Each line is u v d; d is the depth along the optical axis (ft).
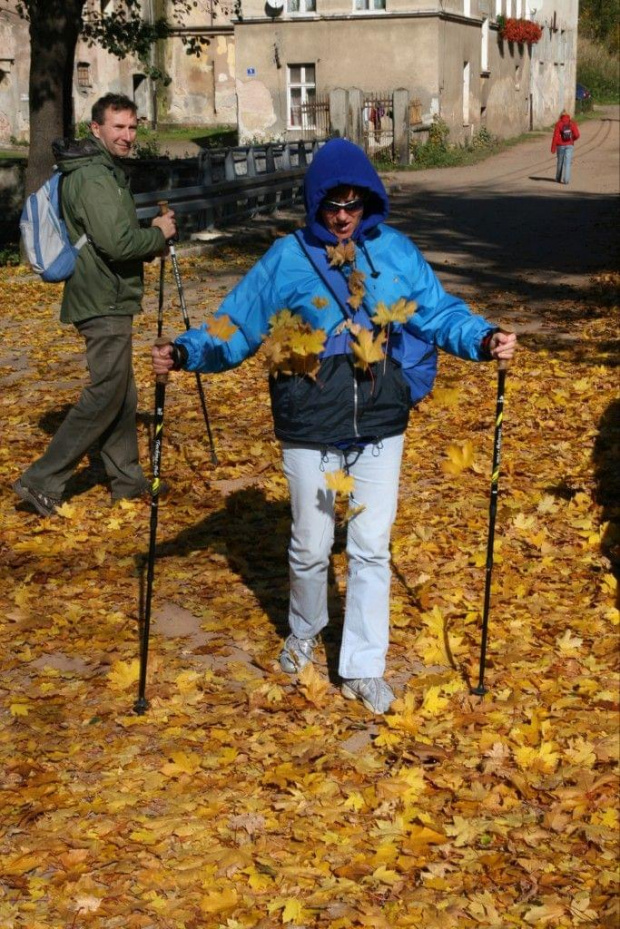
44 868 11.47
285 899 11.01
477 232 65.67
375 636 14.25
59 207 19.84
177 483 23.12
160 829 11.99
